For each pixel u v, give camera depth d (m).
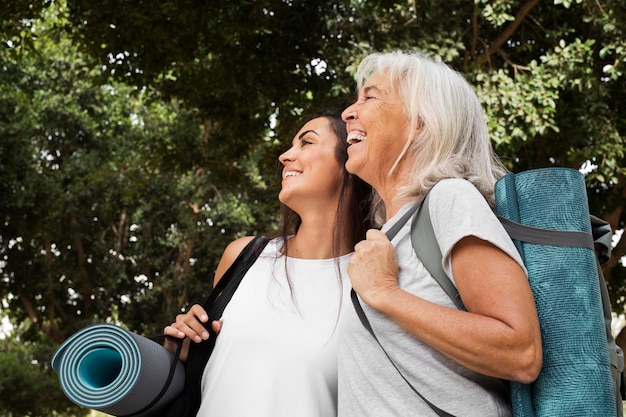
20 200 13.15
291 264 2.52
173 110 15.07
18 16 8.45
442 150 1.88
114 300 16.48
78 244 15.66
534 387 1.57
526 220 1.67
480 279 1.58
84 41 8.84
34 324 16.12
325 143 2.62
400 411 1.63
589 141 8.04
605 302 1.70
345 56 7.67
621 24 7.27
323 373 2.29
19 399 15.90
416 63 1.97
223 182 12.11
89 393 1.90
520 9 8.06
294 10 8.11
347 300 2.41
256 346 2.30
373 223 2.47
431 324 1.58
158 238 16.62
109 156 16.28
